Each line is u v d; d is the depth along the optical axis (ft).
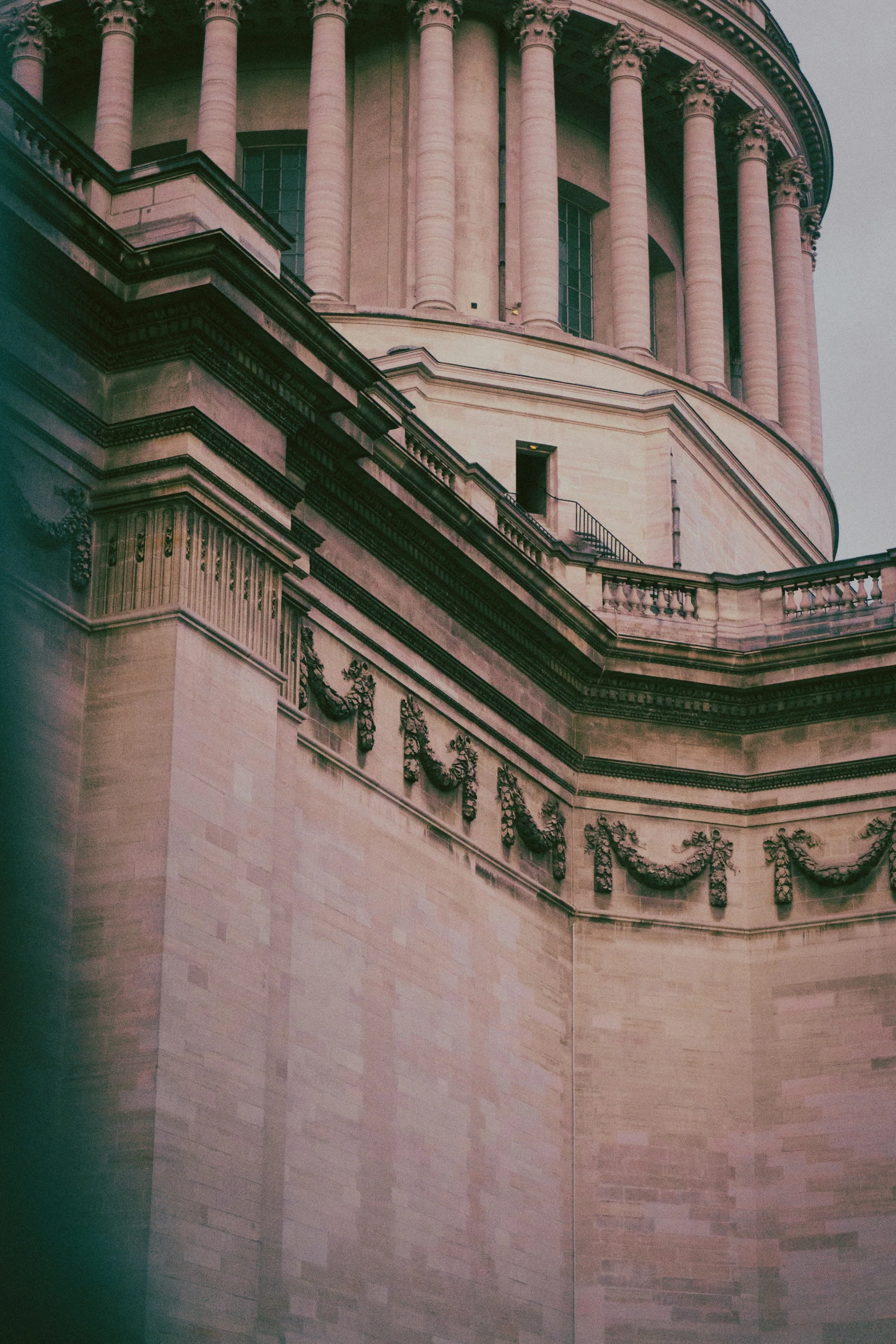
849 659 212.02
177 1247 134.00
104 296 152.56
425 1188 172.65
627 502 259.80
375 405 174.81
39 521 146.10
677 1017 206.08
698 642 217.56
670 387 276.62
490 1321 178.09
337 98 277.85
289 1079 157.69
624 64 290.76
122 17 284.41
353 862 171.63
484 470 205.46
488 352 264.93
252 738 153.48
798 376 310.65
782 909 210.79
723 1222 200.34
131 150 284.20
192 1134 137.69
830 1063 203.92
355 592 178.09
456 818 188.85
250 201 163.63
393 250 279.28
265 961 149.18
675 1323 195.11
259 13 288.30
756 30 306.14
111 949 140.26
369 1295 162.40
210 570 152.66
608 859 209.05
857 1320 194.80
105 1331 129.39
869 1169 199.11
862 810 210.59
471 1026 184.34
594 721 213.87
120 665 148.05
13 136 151.84
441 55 279.69
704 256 292.40
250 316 155.63
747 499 277.44
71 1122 136.36
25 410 146.72
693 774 214.48
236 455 157.07
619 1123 200.44
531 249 274.57
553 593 200.23
